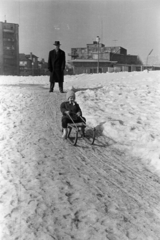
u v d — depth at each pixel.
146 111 9.07
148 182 4.81
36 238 3.26
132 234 3.43
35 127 7.55
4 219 3.58
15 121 8.11
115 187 4.54
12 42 58.34
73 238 3.29
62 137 6.72
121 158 5.79
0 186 4.38
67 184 4.48
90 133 7.12
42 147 6.07
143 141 6.46
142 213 3.88
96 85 16.42
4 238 3.25
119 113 8.76
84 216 3.70
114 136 6.86
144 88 14.10
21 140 6.50
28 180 4.56
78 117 6.63
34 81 21.84
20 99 11.30
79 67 56.75
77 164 5.32
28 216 3.64
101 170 5.14
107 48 63.06
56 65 12.54
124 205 4.04
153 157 5.66
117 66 56.06
